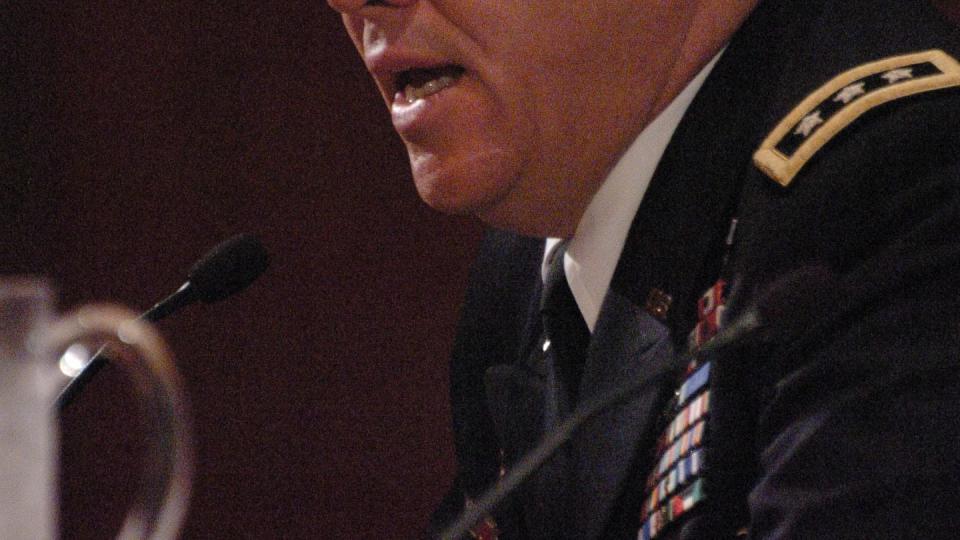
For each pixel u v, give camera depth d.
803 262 3.21
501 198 3.85
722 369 3.28
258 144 8.03
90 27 8.03
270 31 8.00
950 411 2.84
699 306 3.49
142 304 8.09
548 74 3.67
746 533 3.21
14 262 8.04
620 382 3.53
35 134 8.05
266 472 8.03
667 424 3.44
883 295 3.03
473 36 3.64
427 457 8.00
